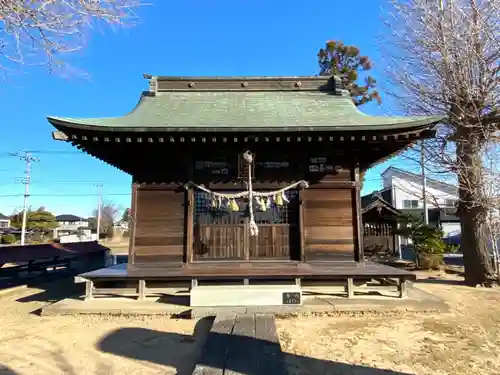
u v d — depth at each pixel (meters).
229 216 8.88
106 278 7.63
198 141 7.92
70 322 6.76
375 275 7.64
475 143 11.34
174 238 8.62
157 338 5.84
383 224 21.89
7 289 10.85
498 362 4.75
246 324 5.94
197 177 8.88
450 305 8.16
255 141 8.02
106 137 7.75
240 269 8.18
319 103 10.29
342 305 7.19
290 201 8.95
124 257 24.67
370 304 7.30
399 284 7.95
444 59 11.44
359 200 8.84
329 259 8.64
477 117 10.85
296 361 4.72
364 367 4.53
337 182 8.90
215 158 8.95
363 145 8.72
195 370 4.01
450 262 21.91
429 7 11.99
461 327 6.33
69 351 5.24
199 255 8.69
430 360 4.79
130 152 8.83
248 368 4.06
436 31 11.75
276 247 8.78
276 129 7.61
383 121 8.13
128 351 5.26
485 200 10.96
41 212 55.31
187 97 10.82
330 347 5.26
